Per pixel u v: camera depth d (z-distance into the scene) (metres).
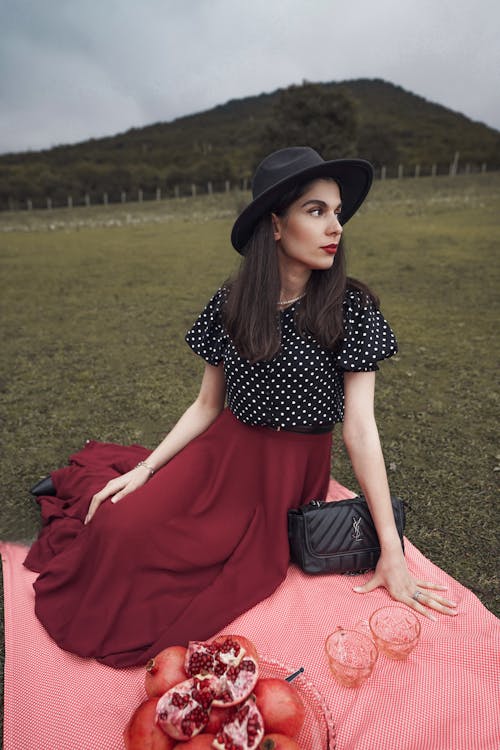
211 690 1.55
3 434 4.04
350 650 1.91
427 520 2.89
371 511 2.28
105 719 1.83
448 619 2.12
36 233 19.56
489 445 3.65
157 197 39.09
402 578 2.22
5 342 6.39
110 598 2.09
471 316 6.74
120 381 5.04
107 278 10.15
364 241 12.91
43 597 2.30
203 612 2.12
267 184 2.13
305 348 2.17
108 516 2.14
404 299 7.67
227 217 21.75
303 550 2.32
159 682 1.70
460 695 1.86
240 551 2.28
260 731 1.49
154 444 3.82
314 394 2.24
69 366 5.50
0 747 1.78
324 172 2.01
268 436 2.32
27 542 2.83
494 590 2.40
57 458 3.68
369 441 2.23
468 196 23.97
